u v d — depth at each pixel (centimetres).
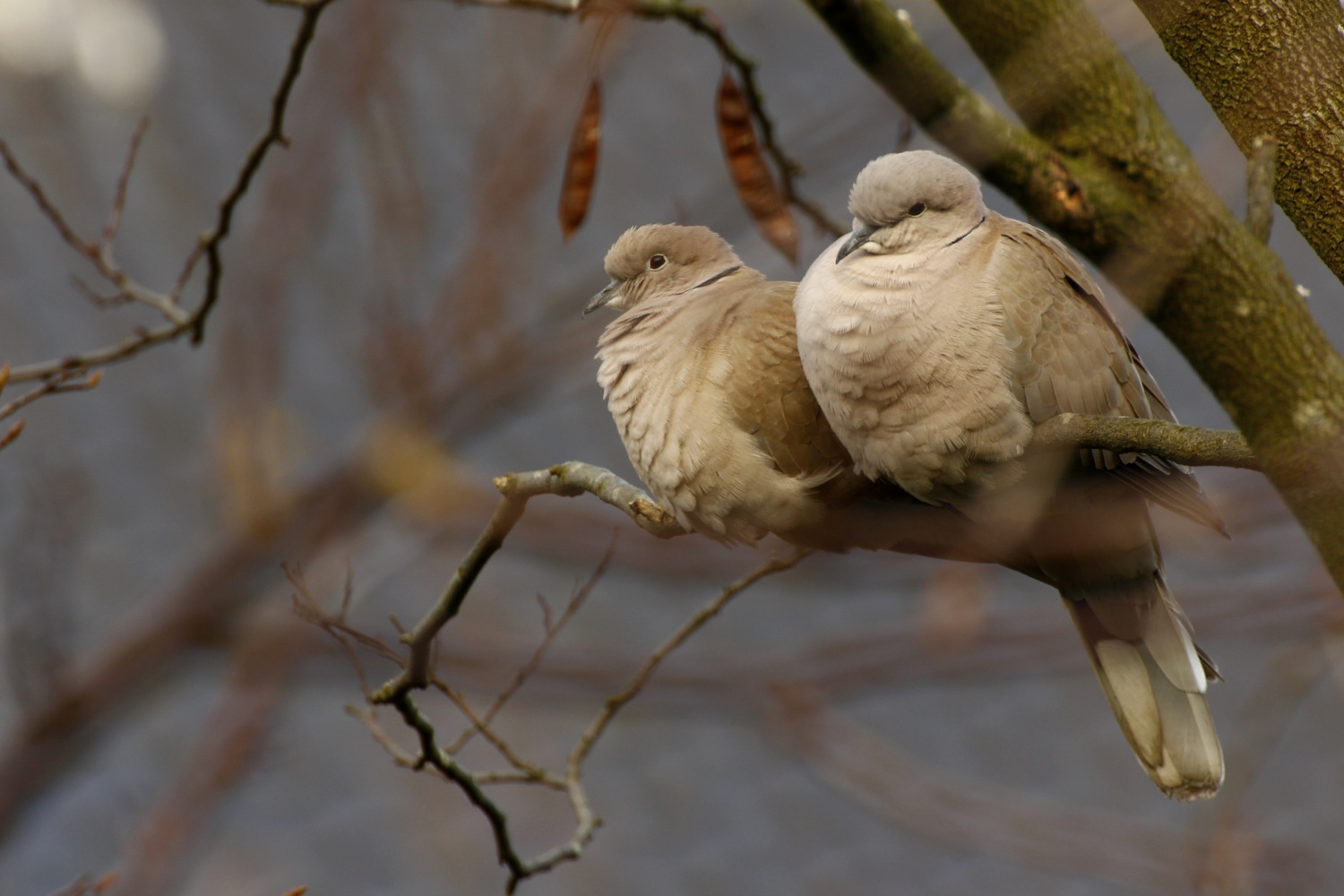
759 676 1244
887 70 449
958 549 635
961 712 1491
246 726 1148
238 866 1259
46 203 739
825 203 1223
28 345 1557
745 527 643
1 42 1584
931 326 561
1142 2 421
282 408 1356
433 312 1316
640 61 1798
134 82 1677
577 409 1619
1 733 1184
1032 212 450
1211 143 775
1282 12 404
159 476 1508
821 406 593
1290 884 1203
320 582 1218
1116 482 566
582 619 1410
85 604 1367
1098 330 584
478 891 1259
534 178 1284
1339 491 404
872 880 1351
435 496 1219
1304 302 418
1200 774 584
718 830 1361
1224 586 1155
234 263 1565
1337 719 1476
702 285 711
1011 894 1347
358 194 1664
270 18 1883
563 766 1345
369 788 1342
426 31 1717
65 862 1262
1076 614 615
